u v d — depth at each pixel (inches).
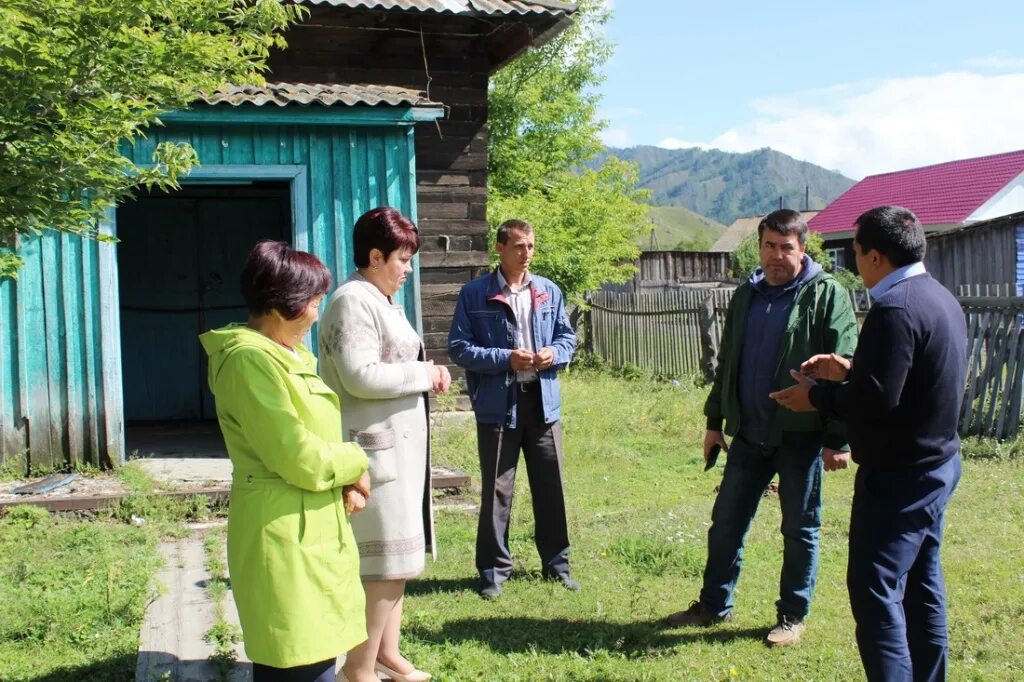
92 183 177.0
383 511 144.2
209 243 438.6
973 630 175.2
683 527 252.5
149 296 433.4
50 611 182.9
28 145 164.7
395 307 152.3
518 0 363.3
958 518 254.5
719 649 171.5
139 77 174.9
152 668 161.8
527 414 204.1
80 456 297.0
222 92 297.9
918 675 144.3
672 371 542.3
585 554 230.7
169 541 244.1
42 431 294.7
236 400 114.3
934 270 828.0
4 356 291.7
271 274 117.8
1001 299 353.7
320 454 114.7
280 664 113.8
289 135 319.6
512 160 888.9
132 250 430.0
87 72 164.4
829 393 142.6
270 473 116.5
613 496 292.2
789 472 173.6
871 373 134.5
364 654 145.7
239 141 315.3
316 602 115.5
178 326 436.8
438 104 320.8
